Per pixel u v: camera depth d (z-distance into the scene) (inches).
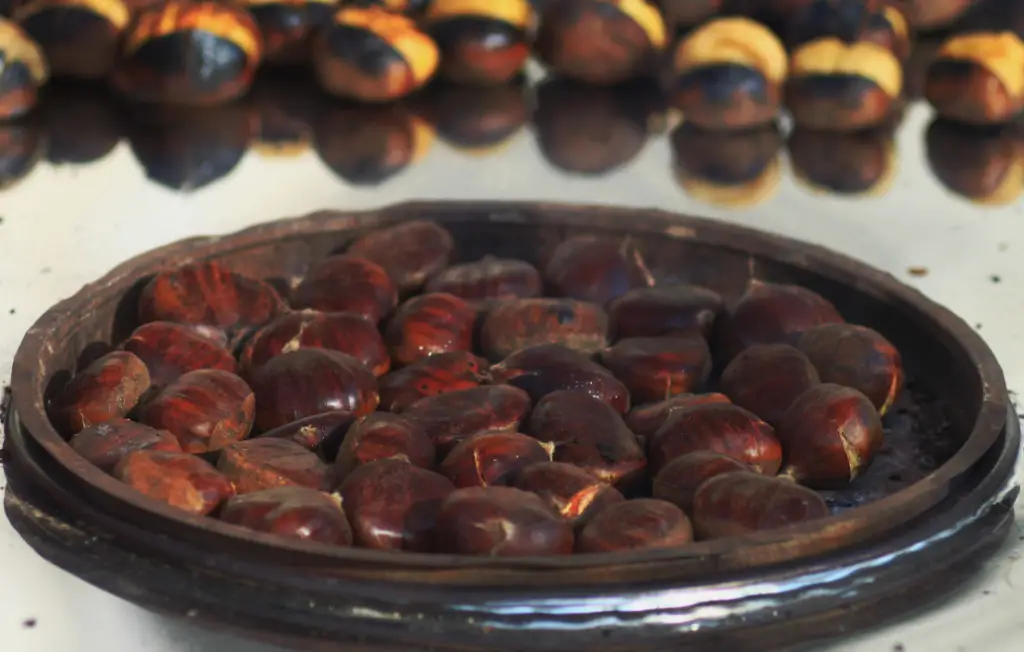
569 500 25.6
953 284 33.9
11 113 39.6
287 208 36.8
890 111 42.0
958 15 45.1
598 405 27.2
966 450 26.7
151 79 40.0
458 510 25.0
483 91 42.8
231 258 31.5
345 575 24.3
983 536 25.9
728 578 24.4
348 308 29.9
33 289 32.7
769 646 24.2
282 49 42.3
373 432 26.4
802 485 27.2
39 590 25.0
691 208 37.3
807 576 24.6
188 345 28.5
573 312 29.5
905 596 25.1
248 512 25.1
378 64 40.6
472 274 30.8
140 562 24.8
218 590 24.4
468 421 27.0
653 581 24.3
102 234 35.0
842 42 40.9
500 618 24.0
